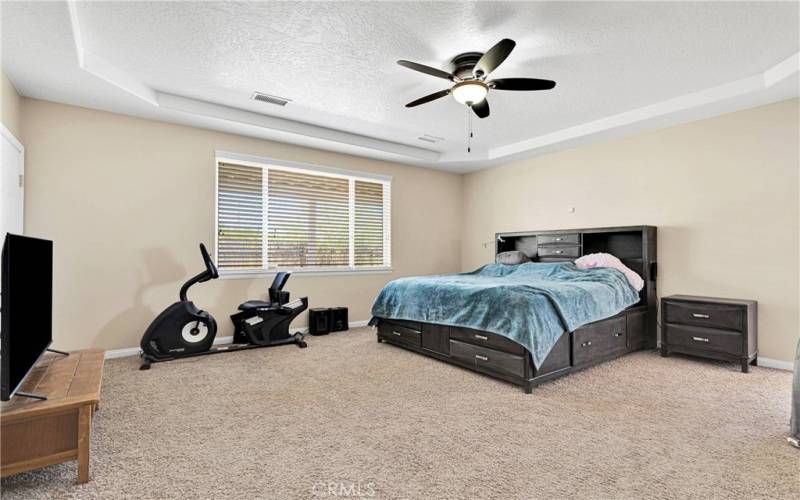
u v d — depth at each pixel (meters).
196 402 2.58
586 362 3.29
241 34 2.60
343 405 2.54
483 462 1.84
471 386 2.91
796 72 2.87
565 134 4.58
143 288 3.86
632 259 4.36
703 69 3.07
